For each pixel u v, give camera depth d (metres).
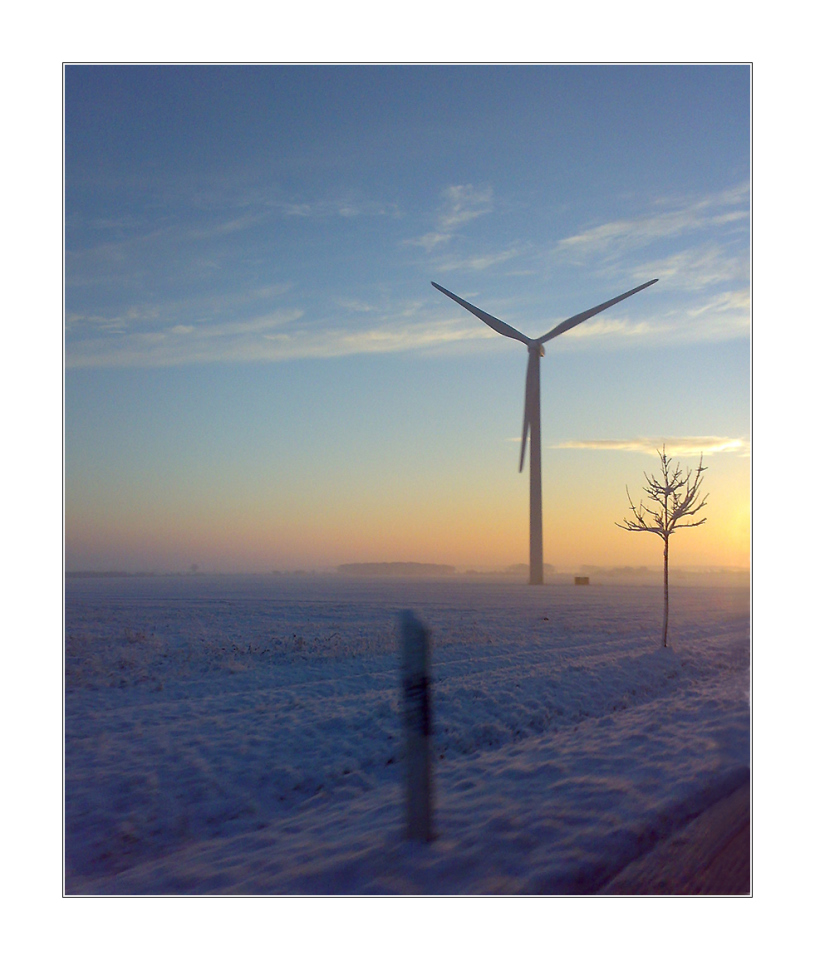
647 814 5.59
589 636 22.61
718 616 31.69
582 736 9.09
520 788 6.54
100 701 12.54
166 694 13.27
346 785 7.83
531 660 16.81
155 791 7.53
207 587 59.34
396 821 5.96
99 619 27.22
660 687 14.24
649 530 19.58
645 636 22.91
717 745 8.00
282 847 5.68
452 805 6.13
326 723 10.48
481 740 9.71
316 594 48.50
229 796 7.44
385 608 34.91
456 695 12.21
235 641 20.20
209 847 6.04
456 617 29.02
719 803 5.96
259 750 9.11
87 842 6.24
